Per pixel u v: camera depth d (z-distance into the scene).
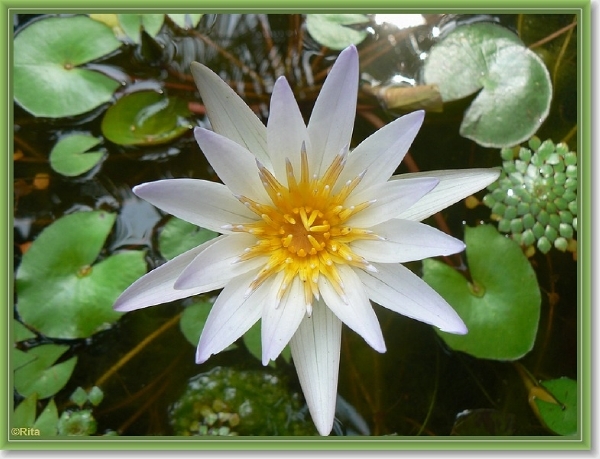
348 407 0.29
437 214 0.29
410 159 0.30
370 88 0.29
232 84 0.30
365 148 0.25
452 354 0.29
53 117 0.29
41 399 0.28
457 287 0.28
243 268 0.25
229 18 0.30
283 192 0.25
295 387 0.28
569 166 0.29
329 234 0.26
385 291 0.25
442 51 0.29
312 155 0.25
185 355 0.29
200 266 0.24
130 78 0.29
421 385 0.29
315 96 0.30
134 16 0.29
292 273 0.25
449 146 0.30
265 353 0.24
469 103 0.29
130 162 0.29
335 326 0.25
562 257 0.29
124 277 0.28
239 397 0.28
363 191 0.25
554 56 0.30
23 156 0.29
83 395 0.28
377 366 0.29
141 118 0.29
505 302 0.28
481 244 0.28
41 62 0.28
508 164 0.29
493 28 0.29
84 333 0.28
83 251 0.28
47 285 0.28
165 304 0.29
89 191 0.29
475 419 0.28
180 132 0.29
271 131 0.24
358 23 0.30
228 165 0.24
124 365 0.28
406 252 0.25
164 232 0.28
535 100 0.29
